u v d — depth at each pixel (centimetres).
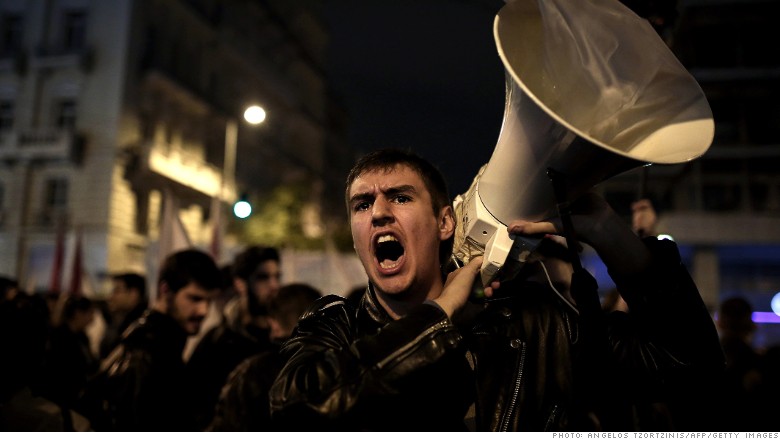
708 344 132
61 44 2305
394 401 114
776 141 2170
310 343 133
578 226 129
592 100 131
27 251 2211
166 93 2450
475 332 143
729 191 2202
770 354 312
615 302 266
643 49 128
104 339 498
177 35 2528
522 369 138
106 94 2222
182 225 544
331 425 114
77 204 2188
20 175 2234
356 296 338
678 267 133
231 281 386
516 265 139
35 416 229
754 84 2198
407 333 119
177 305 271
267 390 230
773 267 2242
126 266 2233
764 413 289
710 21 2225
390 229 133
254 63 3047
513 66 125
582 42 127
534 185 123
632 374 140
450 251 148
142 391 238
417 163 140
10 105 2328
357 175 139
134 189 2305
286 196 2505
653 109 127
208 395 296
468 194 149
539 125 114
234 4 2948
